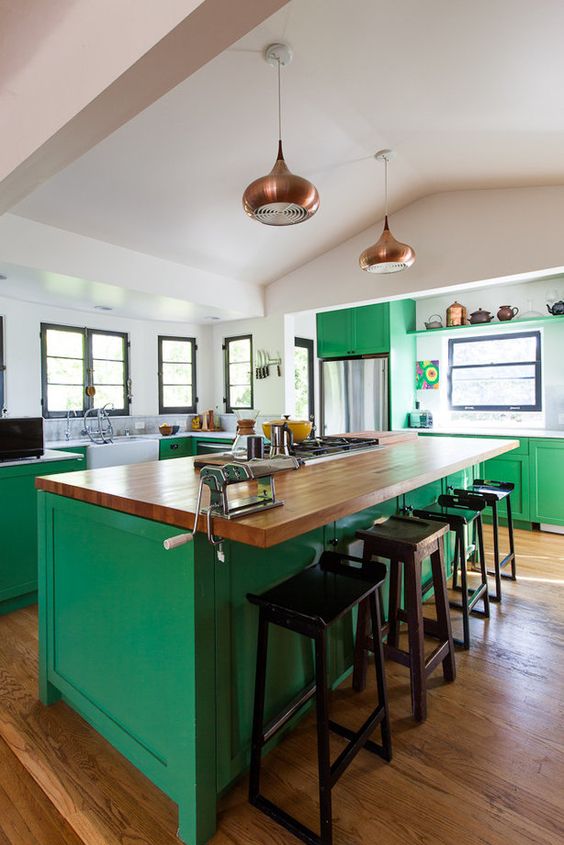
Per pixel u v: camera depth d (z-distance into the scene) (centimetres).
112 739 152
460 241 355
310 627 121
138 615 138
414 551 165
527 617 250
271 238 376
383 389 471
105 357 468
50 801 138
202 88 217
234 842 125
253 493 145
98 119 146
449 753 154
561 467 383
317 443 269
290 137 265
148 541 134
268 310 472
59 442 400
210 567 125
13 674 204
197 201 305
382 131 264
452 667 193
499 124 240
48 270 296
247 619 139
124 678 145
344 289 415
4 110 180
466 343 500
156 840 125
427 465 205
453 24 171
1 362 385
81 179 263
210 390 555
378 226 394
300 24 182
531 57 181
